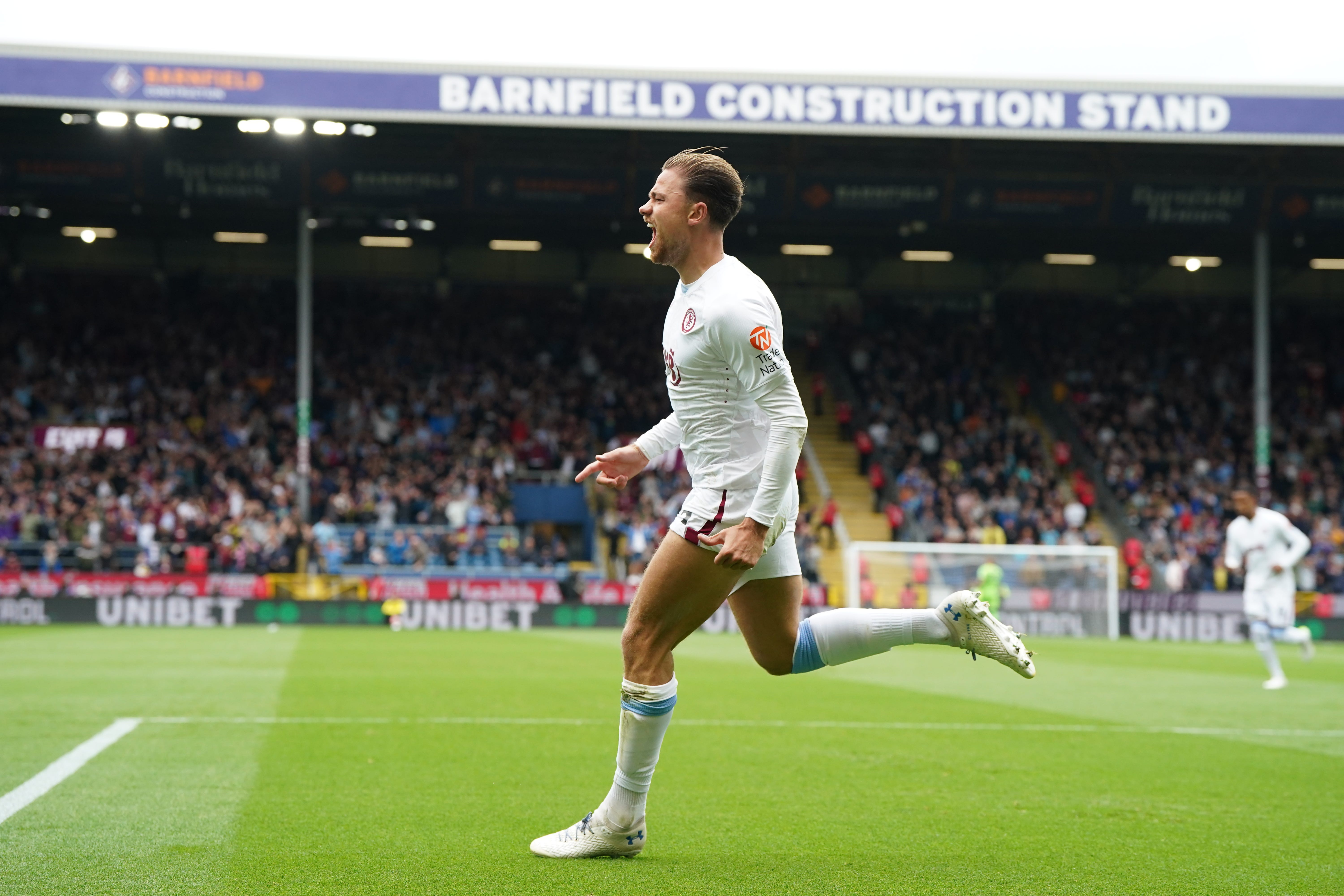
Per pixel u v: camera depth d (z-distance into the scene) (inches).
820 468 1435.8
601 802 221.9
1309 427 1533.0
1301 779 274.4
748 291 171.3
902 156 1299.2
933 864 183.8
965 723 379.9
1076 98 1110.4
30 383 1354.6
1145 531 1317.7
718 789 251.1
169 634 892.0
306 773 261.6
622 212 1302.9
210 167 1214.3
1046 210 1305.4
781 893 163.9
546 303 1606.8
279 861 179.9
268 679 505.7
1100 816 226.4
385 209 1295.5
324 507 1254.3
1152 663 739.4
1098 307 1684.3
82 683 471.8
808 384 1568.7
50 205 1379.2
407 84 1064.8
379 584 1092.5
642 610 179.0
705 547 174.7
